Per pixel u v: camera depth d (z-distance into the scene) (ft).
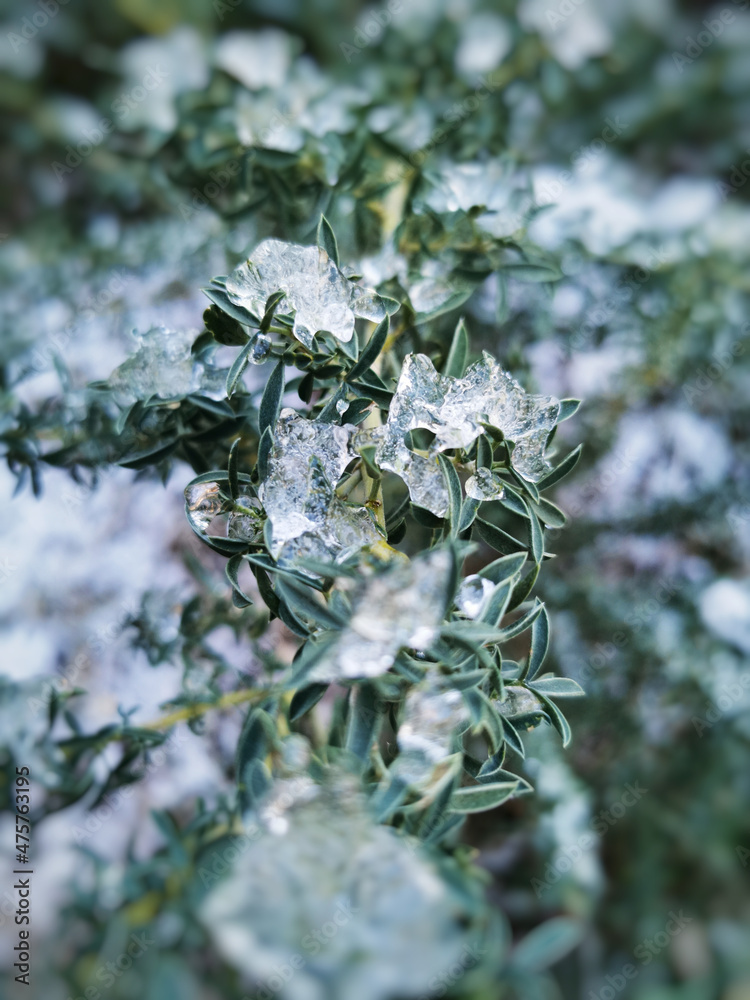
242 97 0.68
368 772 0.45
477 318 0.73
